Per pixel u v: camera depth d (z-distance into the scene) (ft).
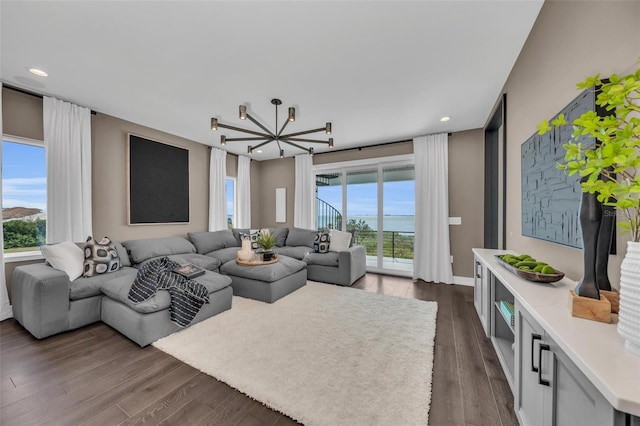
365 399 5.02
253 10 5.58
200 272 9.43
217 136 14.94
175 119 12.26
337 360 6.34
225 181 17.43
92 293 8.39
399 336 7.61
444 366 6.23
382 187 16.25
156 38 6.54
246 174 19.45
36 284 7.35
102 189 11.61
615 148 2.58
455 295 11.69
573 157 3.30
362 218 17.10
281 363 6.22
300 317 8.93
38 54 7.23
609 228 3.56
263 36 6.45
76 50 7.04
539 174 6.00
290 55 7.25
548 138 5.55
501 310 6.52
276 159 20.56
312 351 6.75
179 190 14.89
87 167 10.78
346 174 17.63
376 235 16.51
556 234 5.19
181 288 8.20
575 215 4.50
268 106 10.68
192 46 6.85
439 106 10.67
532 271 5.10
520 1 5.43
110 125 11.87
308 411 4.71
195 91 9.40
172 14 5.71
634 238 2.85
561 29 5.12
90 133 10.87
